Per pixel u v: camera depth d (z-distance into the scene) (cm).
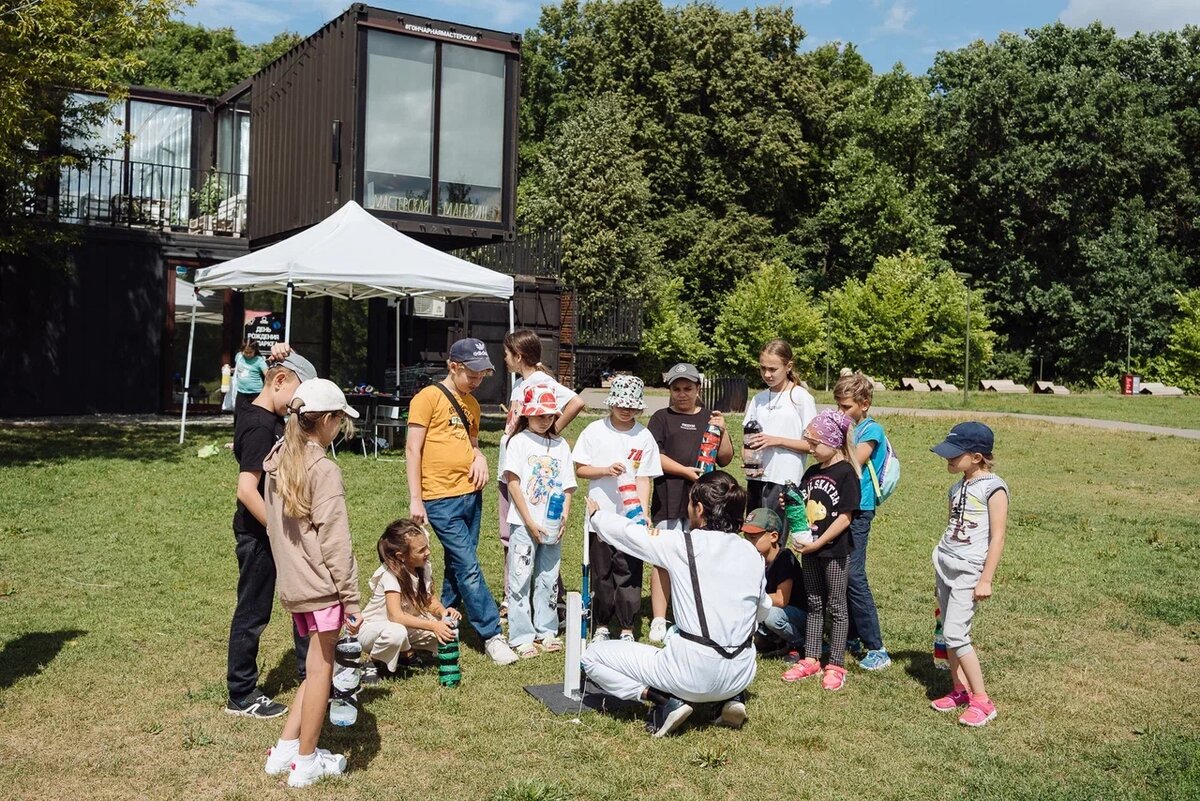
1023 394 3288
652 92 4344
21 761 439
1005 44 4744
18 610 662
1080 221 4388
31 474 1178
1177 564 892
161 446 1462
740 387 2380
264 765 441
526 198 3981
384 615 563
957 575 524
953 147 4484
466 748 468
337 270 1314
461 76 1894
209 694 521
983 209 4603
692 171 4441
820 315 3966
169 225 2127
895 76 4647
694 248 4234
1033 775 453
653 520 657
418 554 560
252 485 472
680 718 482
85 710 498
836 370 3975
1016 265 4394
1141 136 4381
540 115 4666
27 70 1341
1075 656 629
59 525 923
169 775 430
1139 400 2911
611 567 624
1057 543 981
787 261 4581
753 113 4306
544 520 607
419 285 1344
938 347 3844
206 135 2383
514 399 639
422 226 1862
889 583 809
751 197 4569
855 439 603
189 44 4428
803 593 629
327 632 418
